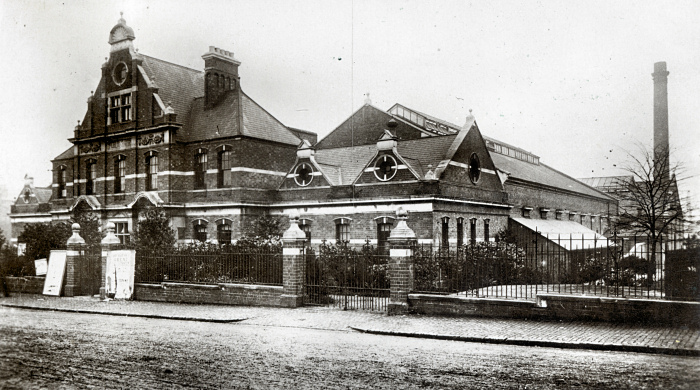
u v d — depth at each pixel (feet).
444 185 85.56
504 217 106.52
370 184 89.30
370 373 31.50
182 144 103.71
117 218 104.47
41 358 36.86
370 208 88.48
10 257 92.43
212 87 108.06
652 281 59.98
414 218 83.97
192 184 102.78
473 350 37.88
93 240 97.60
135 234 89.15
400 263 53.67
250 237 85.71
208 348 39.55
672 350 35.96
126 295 72.84
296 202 96.32
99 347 40.50
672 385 28.66
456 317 50.70
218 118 104.01
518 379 29.94
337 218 91.97
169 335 45.62
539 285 74.90
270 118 109.91
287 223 98.63
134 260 73.10
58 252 81.00
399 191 86.12
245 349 38.96
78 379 31.37
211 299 66.39
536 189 127.34
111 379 31.22
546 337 40.45
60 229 97.14
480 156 99.66
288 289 60.75
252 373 31.81
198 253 70.54
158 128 100.63
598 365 33.04
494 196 102.73
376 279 68.28
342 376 30.89
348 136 124.26
